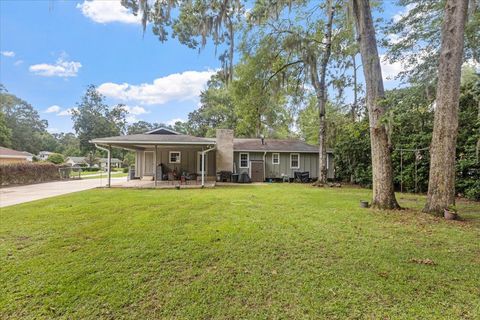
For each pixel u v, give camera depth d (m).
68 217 5.46
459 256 3.32
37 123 49.78
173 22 7.91
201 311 2.21
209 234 4.23
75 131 41.38
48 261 3.17
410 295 2.41
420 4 9.16
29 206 6.80
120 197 8.48
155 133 16.23
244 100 13.15
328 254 3.40
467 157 8.21
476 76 7.87
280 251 3.50
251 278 2.76
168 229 4.54
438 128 5.52
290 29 12.66
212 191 10.39
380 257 3.29
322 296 2.40
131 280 2.72
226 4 7.25
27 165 15.55
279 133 26.06
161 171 15.64
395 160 10.87
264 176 17.23
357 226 4.75
